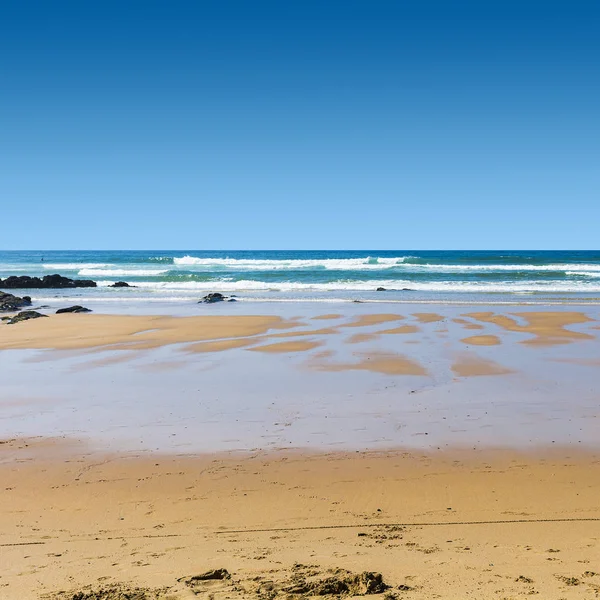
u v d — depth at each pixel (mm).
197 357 19625
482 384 15398
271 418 12570
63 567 6184
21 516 7934
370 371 17078
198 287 52406
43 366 18438
